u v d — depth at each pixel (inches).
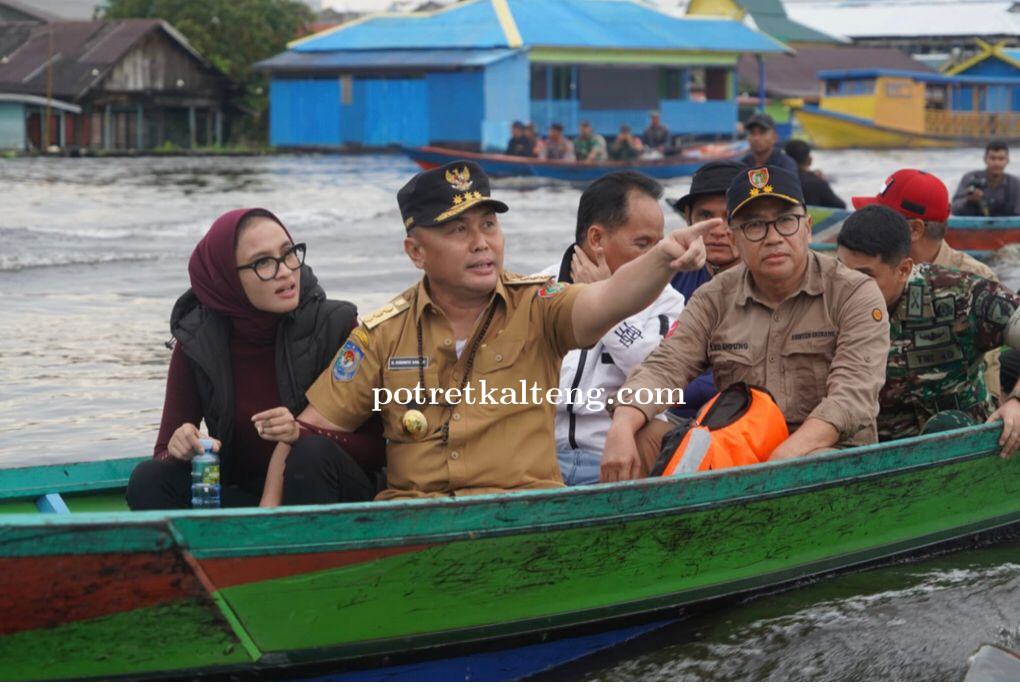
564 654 175.6
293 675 159.5
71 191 941.8
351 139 1443.2
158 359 375.9
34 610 143.6
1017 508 222.5
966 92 2003.0
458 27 1432.1
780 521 186.1
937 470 203.2
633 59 1454.2
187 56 1622.8
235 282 178.2
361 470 178.1
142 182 1053.8
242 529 148.0
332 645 158.1
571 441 202.5
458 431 168.9
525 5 1464.1
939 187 237.8
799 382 196.4
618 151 1238.3
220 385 182.4
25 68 1518.2
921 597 191.6
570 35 1408.7
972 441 206.1
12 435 290.0
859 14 2517.2
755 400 190.5
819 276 194.9
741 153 1210.6
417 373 169.9
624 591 175.0
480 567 162.1
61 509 188.5
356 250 653.9
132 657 150.5
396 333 171.3
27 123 1493.6
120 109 1572.3
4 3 1825.8
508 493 161.0
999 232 518.9
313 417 175.9
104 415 309.9
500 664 171.5
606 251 199.0
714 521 178.5
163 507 179.0
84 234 687.1
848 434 190.4
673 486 171.9
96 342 399.5
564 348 169.0
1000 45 2021.4
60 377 349.7
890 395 215.5
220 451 184.7
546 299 168.2
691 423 189.6
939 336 210.8
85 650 148.2
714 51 1494.8
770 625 181.9
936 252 240.8
